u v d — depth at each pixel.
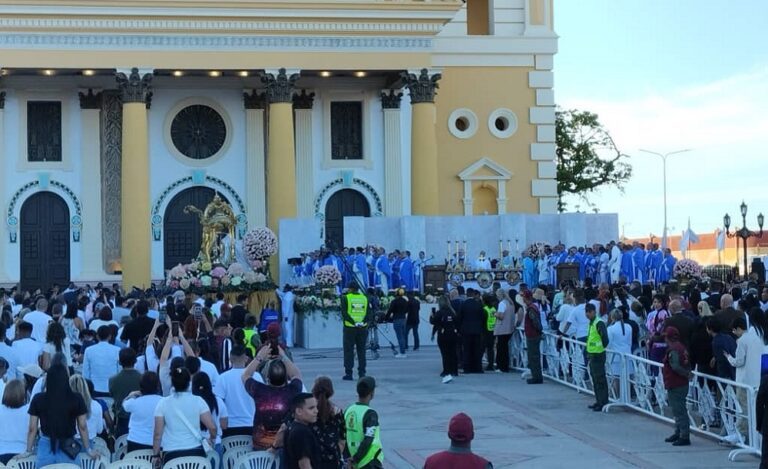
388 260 41.44
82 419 14.53
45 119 49.38
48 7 45.19
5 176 48.75
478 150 52.19
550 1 53.22
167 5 45.81
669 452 19.69
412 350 38.09
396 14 47.50
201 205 50.28
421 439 21.27
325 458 12.70
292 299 40.44
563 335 28.17
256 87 50.50
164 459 14.34
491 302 32.00
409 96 50.78
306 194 50.56
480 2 54.34
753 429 19.02
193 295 30.47
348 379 29.83
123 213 46.41
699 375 21.14
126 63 46.19
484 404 25.53
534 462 18.95
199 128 50.41
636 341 25.67
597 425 22.61
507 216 45.03
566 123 72.50
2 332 19.36
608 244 43.00
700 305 23.23
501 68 52.56
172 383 14.63
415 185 48.28
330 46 47.50
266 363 15.87
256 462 13.99
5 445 14.73
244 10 46.41
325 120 50.88
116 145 49.44
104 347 18.75
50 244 49.16
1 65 45.47
